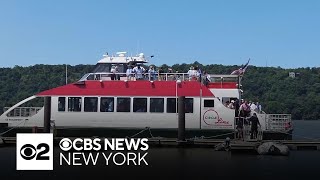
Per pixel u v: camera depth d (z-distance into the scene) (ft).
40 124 103.35
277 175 65.51
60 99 102.47
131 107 101.09
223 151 88.69
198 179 63.05
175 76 106.01
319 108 374.22
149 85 101.81
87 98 102.06
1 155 83.97
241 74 108.37
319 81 397.60
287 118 99.60
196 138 96.32
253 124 94.07
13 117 103.86
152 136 100.73
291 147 91.45
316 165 73.26
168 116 100.17
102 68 112.88
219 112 99.50
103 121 101.30
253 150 87.10
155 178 63.82
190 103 100.27
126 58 113.09
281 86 385.91
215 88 106.22
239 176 64.75
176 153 86.33
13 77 332.39
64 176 65.21
